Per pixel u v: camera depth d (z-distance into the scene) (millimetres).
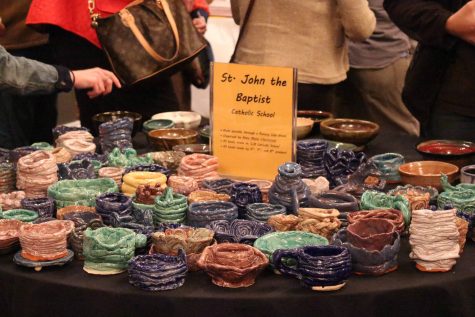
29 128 3488
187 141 2338
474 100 2555
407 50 3777
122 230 1591
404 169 2088
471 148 2266
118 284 1497
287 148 1972
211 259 1498
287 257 1491
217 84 2012
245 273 1460
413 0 2604
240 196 1782
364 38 2803
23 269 1576
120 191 1937
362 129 2441
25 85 2166
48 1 2838
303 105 2840
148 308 1452
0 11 3283
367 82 3789
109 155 2092
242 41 2857
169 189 1724
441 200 1786
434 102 2658
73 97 4586
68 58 2938
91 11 2783
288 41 2777
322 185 1906
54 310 1519
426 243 1538
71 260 1600
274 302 1429
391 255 1527
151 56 2762
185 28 2820
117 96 2992
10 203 1820
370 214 1648
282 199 1770
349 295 1448
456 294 1510
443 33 2496
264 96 1972
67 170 1954
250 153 2010
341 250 1485
